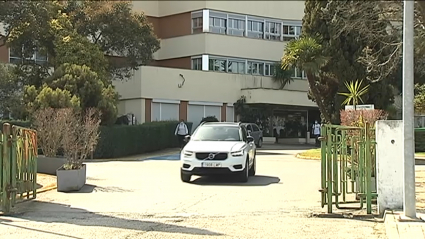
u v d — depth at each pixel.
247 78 43.94
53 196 14.05
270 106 44.88
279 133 47.00
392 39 19.06
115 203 13.02
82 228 9.91
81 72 26.72
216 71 42.38
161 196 14.12
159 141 33.50
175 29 45.19
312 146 40.94
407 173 9.94
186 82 40.66
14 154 11.77
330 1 17.95
